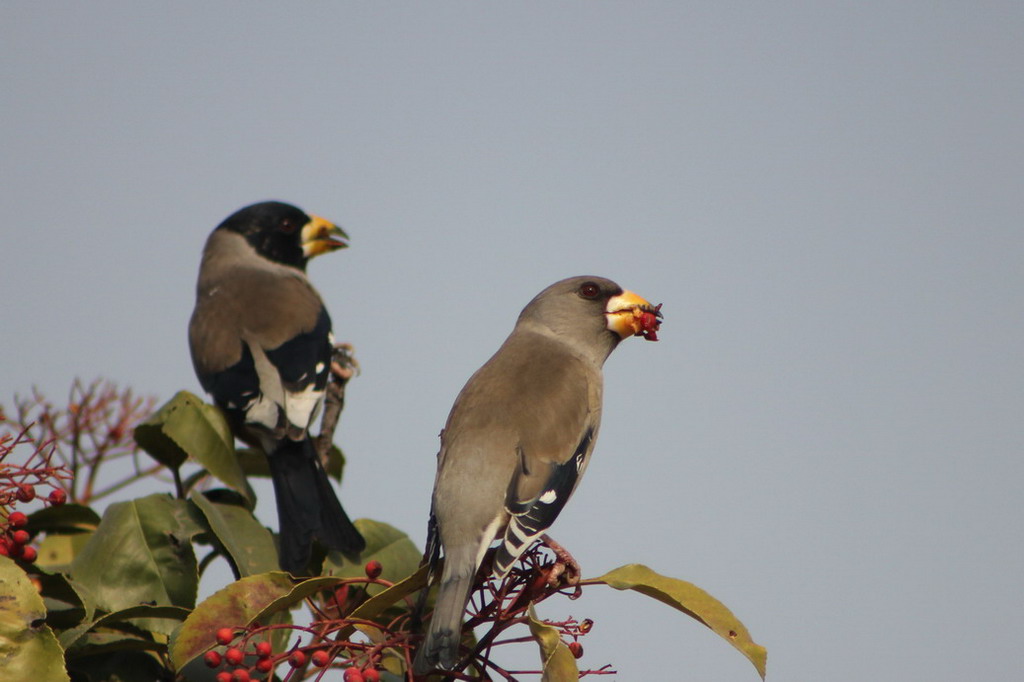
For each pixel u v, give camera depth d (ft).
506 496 28.37
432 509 28.68
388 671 25.35
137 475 36.47
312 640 23.61
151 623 25.95
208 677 25.80
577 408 30.86
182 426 32.37
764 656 23.75
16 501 25.72
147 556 28.17
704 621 23.97
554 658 22.81
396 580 31.14
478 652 23.76
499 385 31.01
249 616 24.08
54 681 22.40
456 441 29.40
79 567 27.81
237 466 32.73
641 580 24.45
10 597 22.82
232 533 29.66
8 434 26.91
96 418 36.60
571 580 24.64
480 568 28.32
